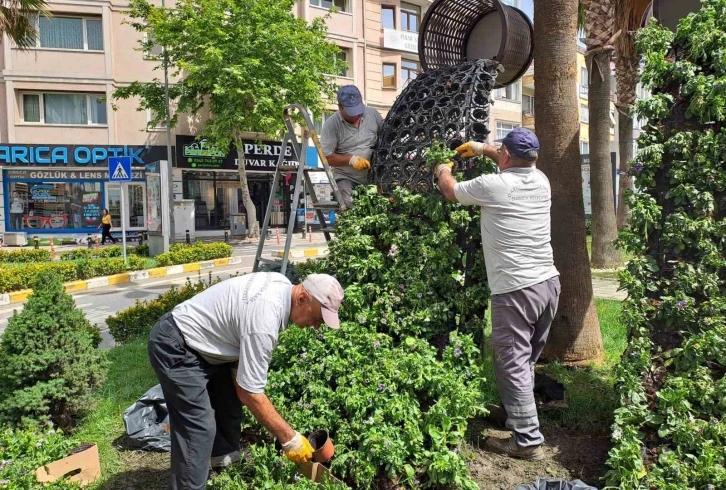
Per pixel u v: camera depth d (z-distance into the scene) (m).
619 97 15.12
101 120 24.02
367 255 4.07
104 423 4.03
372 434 2.95
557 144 5.04
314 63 20.66
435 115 4.06
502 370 3.44
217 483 2.95
